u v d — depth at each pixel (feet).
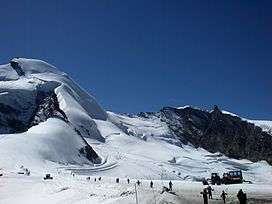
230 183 304.30
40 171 542.57
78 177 439.22
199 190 216.33
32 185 288.10
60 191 219.41
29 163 619.67
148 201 140.05
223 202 150.82
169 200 146.82
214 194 187.62
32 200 211.20
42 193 230.89
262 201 153.48
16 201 220.02
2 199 236.22
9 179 351.25
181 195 171.53
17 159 618.03
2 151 641.81
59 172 565.53
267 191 204.03
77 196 184.44
